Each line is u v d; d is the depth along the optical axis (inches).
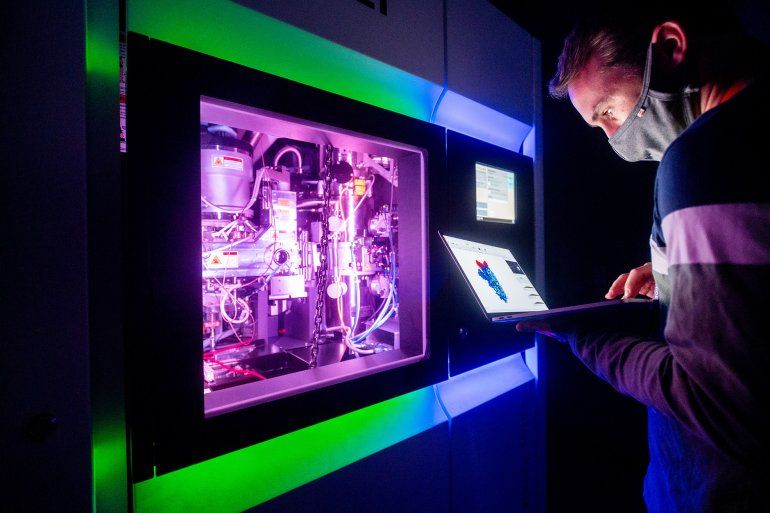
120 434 30.3
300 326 100.0
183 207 32.7
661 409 23.6
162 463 31.7
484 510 65.8
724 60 25.8
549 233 83.8
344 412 45.2
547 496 83.4
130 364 30.8
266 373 59.1
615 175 96.7
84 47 22.5
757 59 24.7
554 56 87.1
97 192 28.3
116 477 30.0
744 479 23.7
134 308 30.6
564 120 89.8
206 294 77.7
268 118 40.3
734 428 19.1
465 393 65.6
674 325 21.6
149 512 34.1
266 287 84.4
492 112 71.2
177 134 32.5
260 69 41.8
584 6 83.5
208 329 79.2
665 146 34.0
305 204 89.4
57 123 21.6
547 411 84.2
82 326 22.2
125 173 31.4
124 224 30.7
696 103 28.1
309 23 43.2
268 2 39.9
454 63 62.2
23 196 20.8
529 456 78.3
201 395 33.6
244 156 79.3
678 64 27.0
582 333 32.2
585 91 33.3
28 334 20.8
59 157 21.7
